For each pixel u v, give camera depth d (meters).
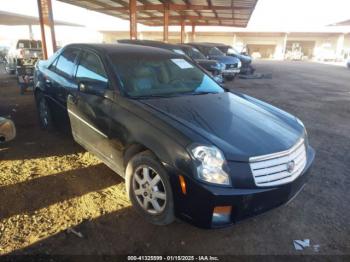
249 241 2.62
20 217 2.78
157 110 2.82
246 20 23.83
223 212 2.32
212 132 2.57
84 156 4.18
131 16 12.98
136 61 3.59
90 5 16.47
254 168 2.39
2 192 3.18
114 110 3.05
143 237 2.59
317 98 10.45
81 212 2.90
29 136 4.90
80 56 3.88
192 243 2.56
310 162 2.95
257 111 3.26
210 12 19.56
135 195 2.86
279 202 2.55
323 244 2.63
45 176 3.58
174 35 43.53
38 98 5.00
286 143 2.67
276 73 20.19
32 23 28.58
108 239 2.55
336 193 3.54
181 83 3.67
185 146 2.37
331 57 42.25
